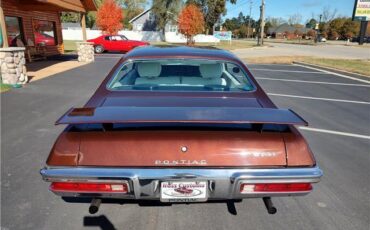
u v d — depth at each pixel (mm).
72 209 2814
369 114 6582
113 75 3162
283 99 8062
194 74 3299
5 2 14039
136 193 2131
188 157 2105
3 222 2592
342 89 9664
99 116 2014
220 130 2191
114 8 32469
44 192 3086
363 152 4340
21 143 4391
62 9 15852
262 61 18906
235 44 47500
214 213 2795
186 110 2205
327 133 5203
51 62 15922
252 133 2188
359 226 2637
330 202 3006
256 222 2676
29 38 16578
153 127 2191
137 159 2102
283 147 2162
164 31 50438
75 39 48562
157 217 2717
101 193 2137
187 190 2154
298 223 2670
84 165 2107
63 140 2168
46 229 2523
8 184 3223
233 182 2115
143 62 3285
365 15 29328
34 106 6602
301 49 34844
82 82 9891
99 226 2582
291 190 2176
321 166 3836
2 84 8508
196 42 50781
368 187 3311
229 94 2938
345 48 38844
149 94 2875
